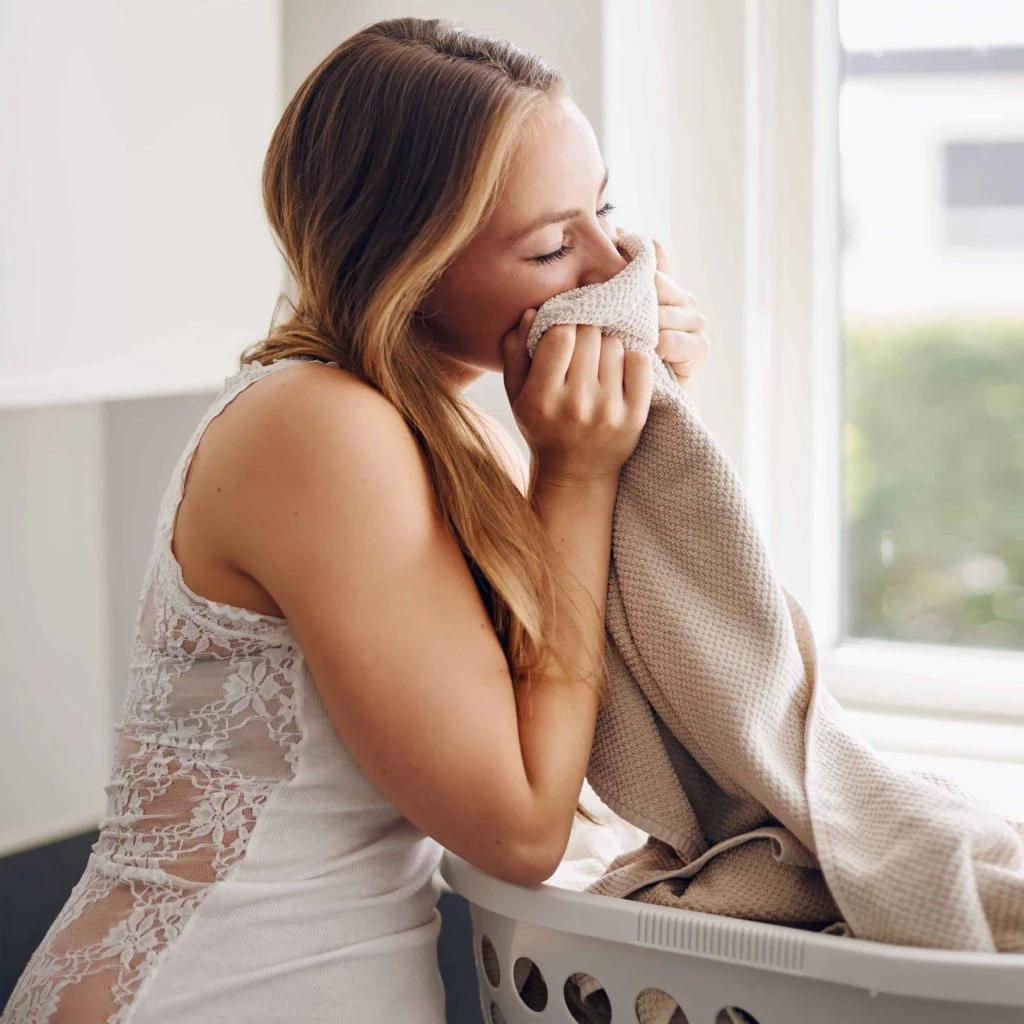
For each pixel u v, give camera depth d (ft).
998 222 4.82
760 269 4.81
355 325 2.93
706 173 4.74
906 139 4.86
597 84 4.36
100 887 2.96
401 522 2.72
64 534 4.74
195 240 4.20
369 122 2.92
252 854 2.81
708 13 4.67
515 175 2.86
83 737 4.83
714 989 2.57
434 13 4.60
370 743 2.70
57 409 4.69
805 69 4.69
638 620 2.89
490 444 3.26
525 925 2.82
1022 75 4.72
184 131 4.14
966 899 2.44
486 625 2.78
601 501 2.95
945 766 4.35
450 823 2.70
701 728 2.80
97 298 3.88
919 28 4.78
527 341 2.95
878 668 4.82
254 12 4.38
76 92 3.78
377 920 2.93
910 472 5.01
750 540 2.84
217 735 2.89
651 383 2.91
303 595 2.69
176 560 2.89
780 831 2.71
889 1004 2.42
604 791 2.93
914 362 4.97
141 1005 2.74
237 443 2.78
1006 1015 2.38
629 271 2.97
